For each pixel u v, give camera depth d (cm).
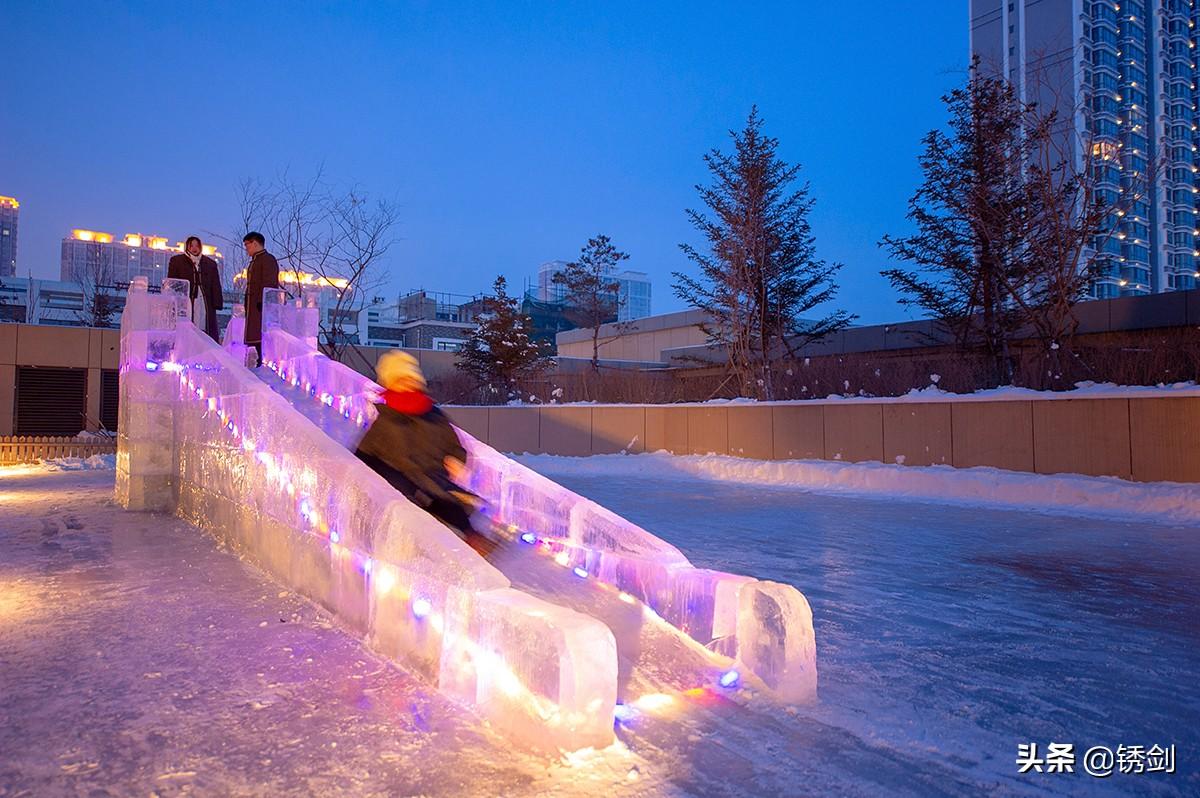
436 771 328
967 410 1558
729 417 2012
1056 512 1255
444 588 431
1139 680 470
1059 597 687
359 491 538
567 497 650
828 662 499
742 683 443
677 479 1875
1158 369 1650
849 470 1644
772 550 918
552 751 345
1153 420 1314
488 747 354
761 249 2455
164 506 1119
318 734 364
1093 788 330
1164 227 8362
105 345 2861
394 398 616
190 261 1225
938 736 383
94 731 365
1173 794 326
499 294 3219
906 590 712
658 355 4416
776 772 338
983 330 2177
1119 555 891
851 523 1146
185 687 424
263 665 460
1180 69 8556
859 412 1738
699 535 1031
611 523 597
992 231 1992
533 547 672
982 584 738
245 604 594
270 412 711
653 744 363
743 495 1534
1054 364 1798
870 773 340
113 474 1883
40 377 2777
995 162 2036
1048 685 459
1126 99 7931
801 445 1850
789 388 2297
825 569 806
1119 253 7906
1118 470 1353
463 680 407
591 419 2317
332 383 985
